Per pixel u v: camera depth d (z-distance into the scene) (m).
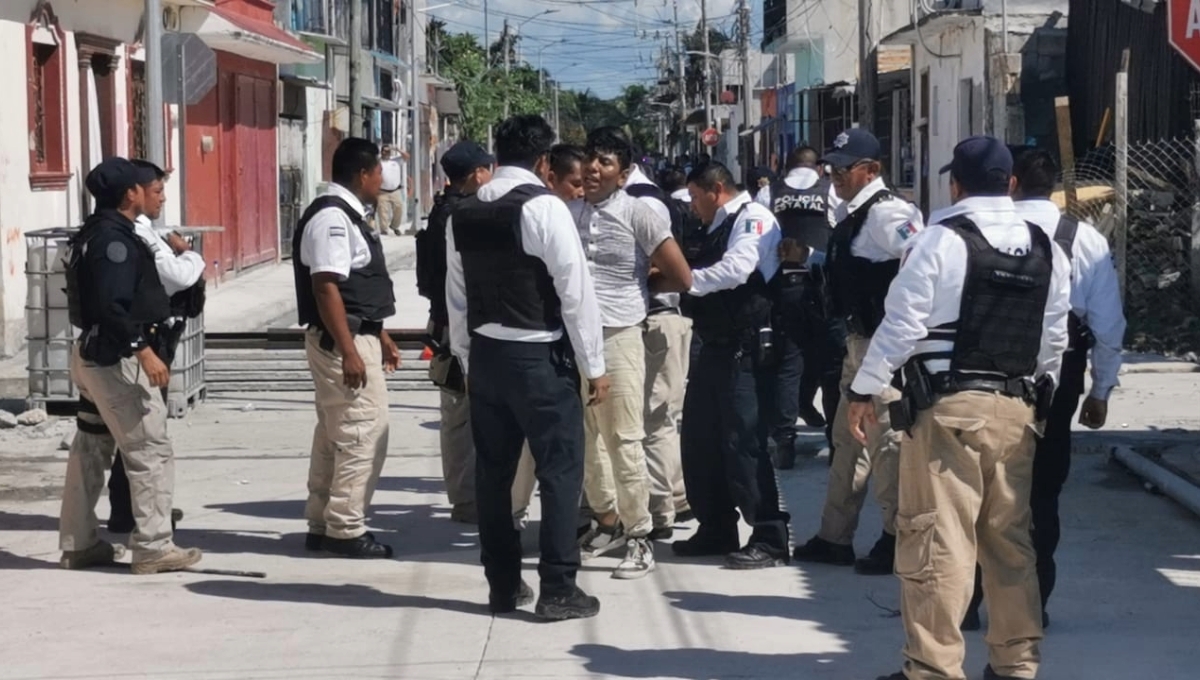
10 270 14.95
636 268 7.35
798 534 8.38
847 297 7.16
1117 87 16.03
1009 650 5.58
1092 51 21.22
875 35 38.06
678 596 7.05
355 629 6.53
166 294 7.34
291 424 11.95
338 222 7.46
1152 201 16.75
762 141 59.72
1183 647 6.20
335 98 36.41
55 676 5.89
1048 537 6.25
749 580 7.34
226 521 8.72
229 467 10.30
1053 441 6.20
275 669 5.96
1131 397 12.66
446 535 8.41
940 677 5.36
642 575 7.41
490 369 6.54
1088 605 6.84
